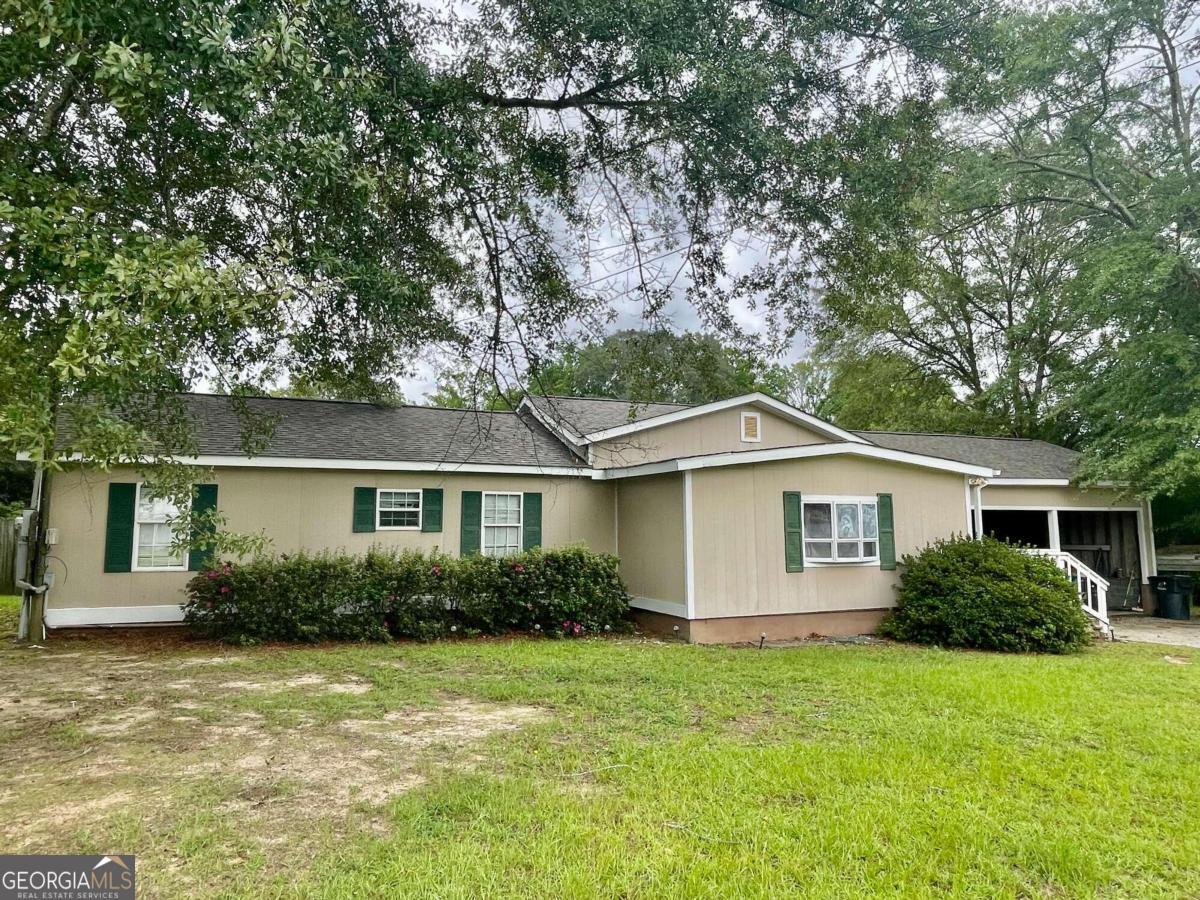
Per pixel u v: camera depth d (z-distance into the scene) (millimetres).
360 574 10297
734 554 11016
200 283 3543
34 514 10258
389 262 6922
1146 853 3623
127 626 10703
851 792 4277
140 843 3449
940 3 6637
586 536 13578
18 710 5969
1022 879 3357
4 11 3656
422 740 5215
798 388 34375
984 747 5203
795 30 6871
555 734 5406
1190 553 18375
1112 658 9570
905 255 7762
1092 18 14719
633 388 8258
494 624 11039
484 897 3035
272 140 4805
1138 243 14594
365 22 6078
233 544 5230
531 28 6668
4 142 4625
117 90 4070
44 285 4328
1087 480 15508
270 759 4723
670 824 3797
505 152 7219
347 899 2986
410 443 12984
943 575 11117
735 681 7391
